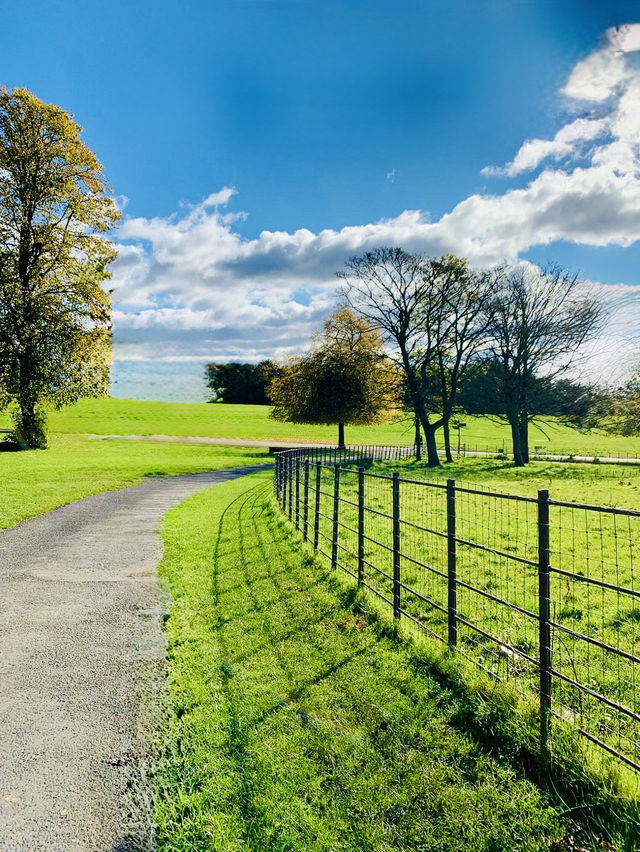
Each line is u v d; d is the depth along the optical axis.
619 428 41.06
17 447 43.94
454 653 5.97
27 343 39.56
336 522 9.94
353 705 5.18
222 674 5.93
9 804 3.94
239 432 85.88
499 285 48.97
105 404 117.25
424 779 4.11
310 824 3.68
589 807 3.69
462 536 13.73
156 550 12.28
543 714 4.45
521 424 50.66
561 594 8.98
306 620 7.44
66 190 41.19
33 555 11.80
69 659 6.43
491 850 3.46
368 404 61.03
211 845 3.53
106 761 4.45
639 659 3.55
